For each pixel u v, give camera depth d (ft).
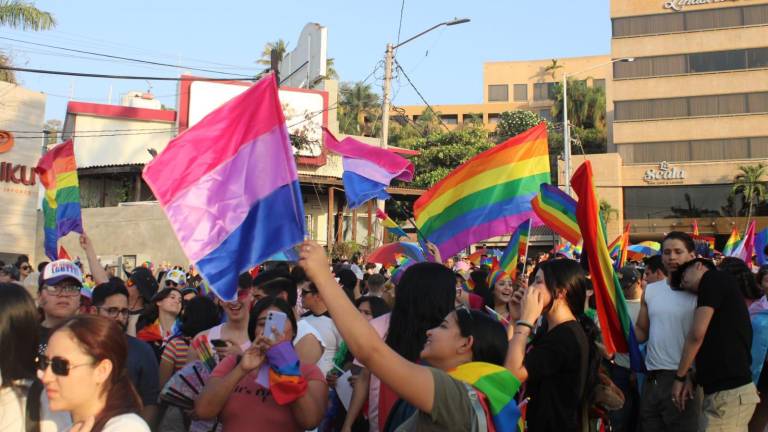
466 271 41.11
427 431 9.42
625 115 169.68
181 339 18.90
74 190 27.09
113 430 9.13
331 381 18.10
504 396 9.86
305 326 17.17
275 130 11.85
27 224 87.45
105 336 9.55
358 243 103.50
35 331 11.54
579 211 16.94
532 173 26.53
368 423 16.69
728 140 162.50
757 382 21.56
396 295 13.20
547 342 13.57
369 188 24.90
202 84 111.45
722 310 18.19
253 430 13.84
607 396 14.08
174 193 11.64
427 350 11.20
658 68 168.35
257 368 13.51
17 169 86.38
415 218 27.07
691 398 19.06
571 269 13.98
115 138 113.80
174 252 92.48
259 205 11.73
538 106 252.01
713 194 163.22
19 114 86.79
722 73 164.04
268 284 17.81
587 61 250.37
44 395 11.38
